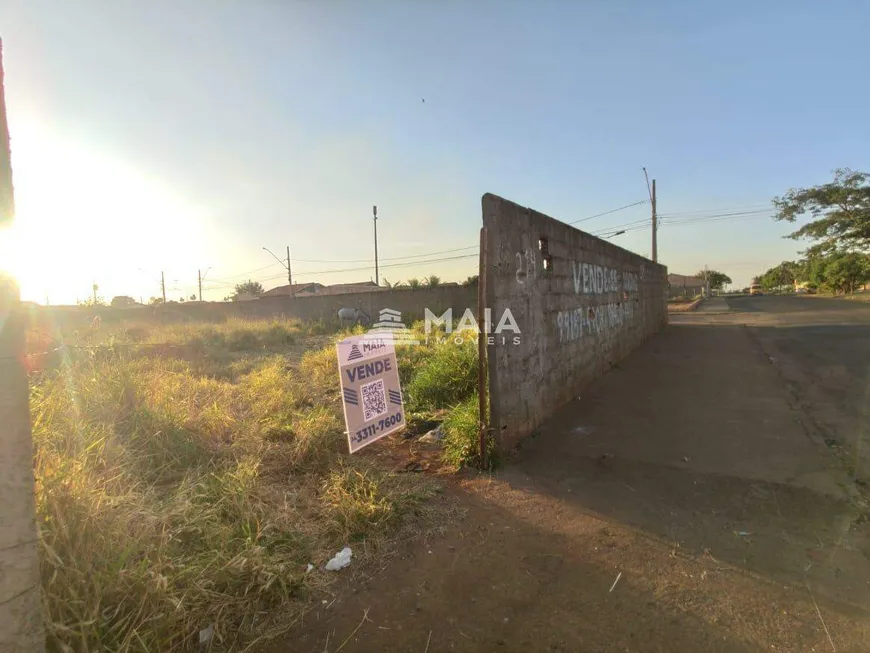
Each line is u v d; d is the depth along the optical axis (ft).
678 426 18.03
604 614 7.93
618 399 22.74
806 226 110.32
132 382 15.38
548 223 19.66
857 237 103.91
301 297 99.60
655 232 92.22
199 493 10.88
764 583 8.67
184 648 7.07
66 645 5.90
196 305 91.76
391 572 9.16
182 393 18.54
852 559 9.34
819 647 7.11
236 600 7.86
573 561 9.46
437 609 8.11
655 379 27.40
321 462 14.24
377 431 14.51
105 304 85.87
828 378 25.75
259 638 7.35
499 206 14.99
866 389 22.89
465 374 21.95
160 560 7.53
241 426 16.02
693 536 10.35
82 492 7.86
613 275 32.60
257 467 12.60
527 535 10.48
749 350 37.86
